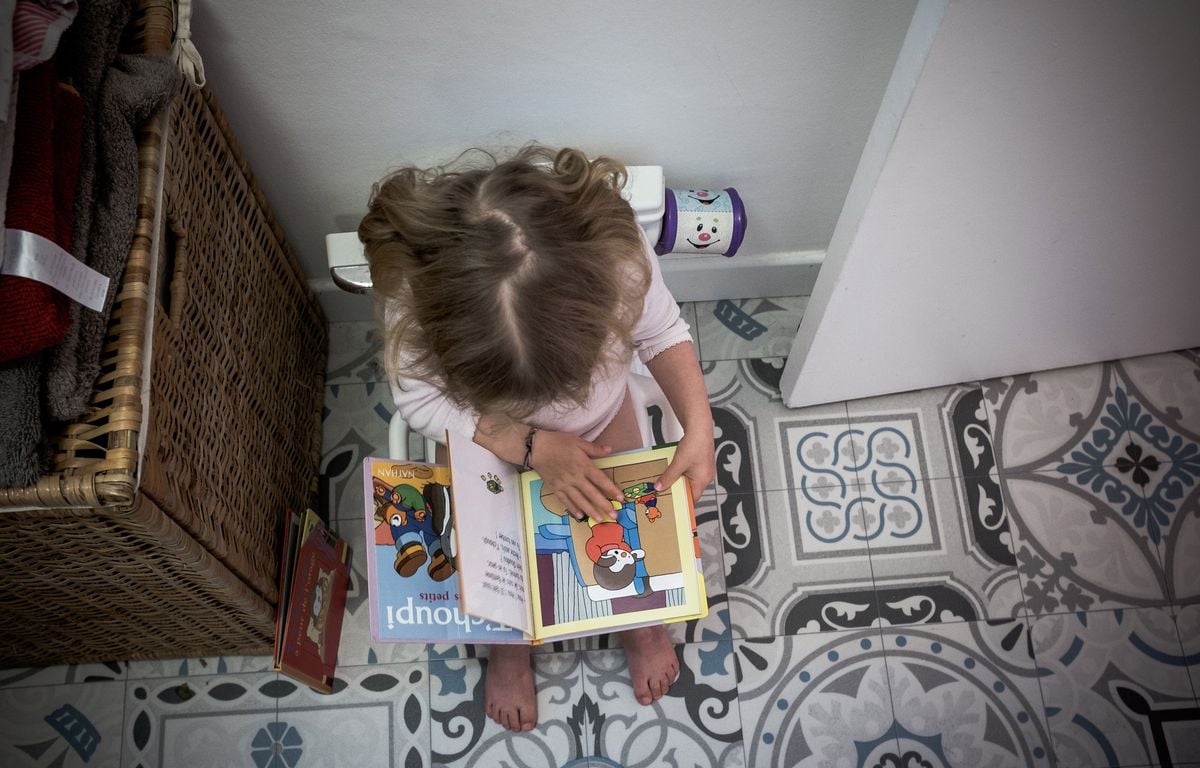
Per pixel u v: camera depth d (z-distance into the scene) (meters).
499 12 1.10
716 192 1.35
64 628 1.22
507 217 0.86
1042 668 1.44
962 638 1.46
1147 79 1.01
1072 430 1.57
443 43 1.13
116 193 0.90
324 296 1.55
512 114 1.24
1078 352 1.55
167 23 1.01
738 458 1.56
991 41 0.93
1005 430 1.57
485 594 1.02
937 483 1.54
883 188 1.09
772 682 1.44
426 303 0.88
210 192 1.12
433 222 0.87
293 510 1.40
